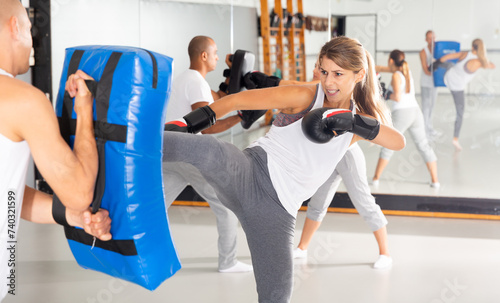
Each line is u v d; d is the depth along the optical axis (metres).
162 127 1.60
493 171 4.91
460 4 4.77
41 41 5.16
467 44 4.80
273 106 2.03
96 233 1.54
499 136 4.86
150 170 1.58
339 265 3.67
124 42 5.19
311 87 2.06
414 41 4.88
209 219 4.82
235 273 3.49
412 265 3.67
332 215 5.04
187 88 3.50
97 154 1.51
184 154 1.76
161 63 1.56
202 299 3.04
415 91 4.94
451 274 3.50
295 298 3.08
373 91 2.22
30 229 4.41
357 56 1.99
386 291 3.20
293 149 2.03
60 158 1.39
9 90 1.35
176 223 4.68
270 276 2.03
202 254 3.86
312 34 5.05
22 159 1.41
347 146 2.05
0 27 1.41
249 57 3.32
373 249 4.02
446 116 4.93
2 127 1.34
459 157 4.96
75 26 5.17
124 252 1.58
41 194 1.72
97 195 1.55
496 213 4.89
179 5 5.13
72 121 1.56
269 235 2.01
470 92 4.87
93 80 1.52
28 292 3.09
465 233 4.46
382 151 5.05
